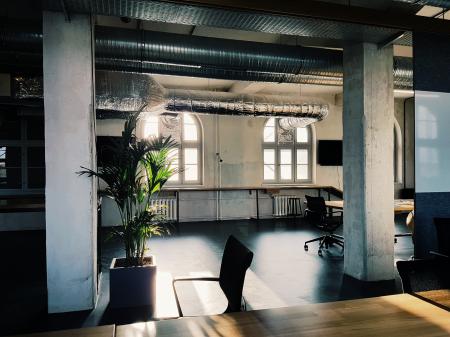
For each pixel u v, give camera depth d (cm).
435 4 299
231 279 185
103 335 129
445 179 361
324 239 572
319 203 555
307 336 127
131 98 521
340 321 140
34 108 693
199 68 466
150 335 129
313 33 365
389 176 420
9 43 372
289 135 962
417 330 132
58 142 327
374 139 412
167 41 407
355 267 421
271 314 147
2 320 309
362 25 334
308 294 368
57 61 325
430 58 353
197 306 341
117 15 320
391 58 420
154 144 345
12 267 480
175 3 289
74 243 329
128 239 348
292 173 967
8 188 796
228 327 134
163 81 788
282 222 856
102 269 475
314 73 470
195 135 901
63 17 325
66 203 328
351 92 427
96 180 377
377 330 132
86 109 332
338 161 948
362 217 410
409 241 640
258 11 299
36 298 362
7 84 677
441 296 168
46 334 131
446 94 360
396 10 374
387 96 419
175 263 495
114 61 414
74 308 329
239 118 909
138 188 352
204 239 660
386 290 378
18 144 796
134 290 339
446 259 182
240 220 888
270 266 475
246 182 913
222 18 318
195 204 879
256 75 488
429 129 354
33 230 767
